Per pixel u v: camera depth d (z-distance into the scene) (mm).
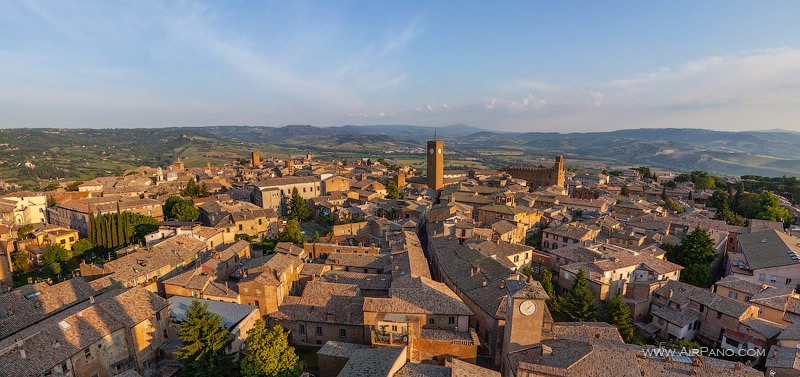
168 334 62656
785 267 85125
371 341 61000
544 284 83375
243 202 150375
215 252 91875
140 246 97312
